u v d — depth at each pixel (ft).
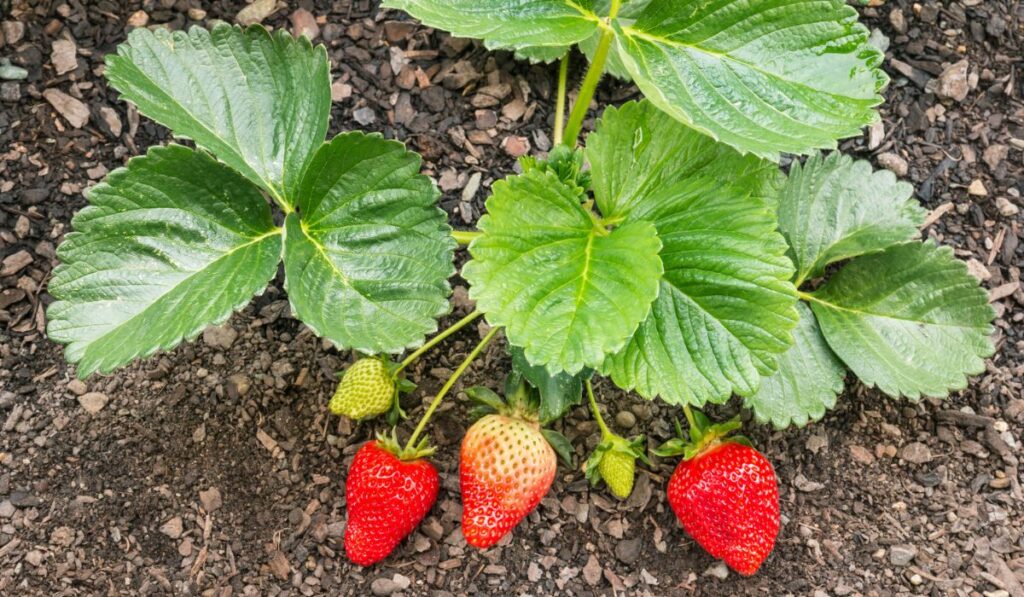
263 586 1.67
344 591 1.67
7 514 1.67
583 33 1.50
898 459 1.75
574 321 1.43
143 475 1.70
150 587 1.66
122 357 1.44
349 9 1.89
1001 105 1.88
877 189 1.71
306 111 1.56
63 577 1.65
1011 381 1.77
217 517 1.69
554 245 1.47
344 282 1.50
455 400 1.75
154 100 1.53
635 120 1.53
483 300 1.42
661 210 1.52
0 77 1.82
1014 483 1.73
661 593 1.68
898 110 1.87
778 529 1.68
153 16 1.86
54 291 1.46
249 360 1.75
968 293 1.67
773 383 1.66
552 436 1.66
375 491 1.61
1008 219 1.83
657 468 1.73
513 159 1.83
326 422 1.74
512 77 1.87
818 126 1.50
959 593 1.68
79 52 1.84
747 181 1.55
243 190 1.53
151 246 1.49
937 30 1.90
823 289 1.72
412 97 1.86
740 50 1.53
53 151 1.80
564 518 1.71
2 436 1.71
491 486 1.59
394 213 1.52
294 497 1.71
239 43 1.56
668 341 1.47
